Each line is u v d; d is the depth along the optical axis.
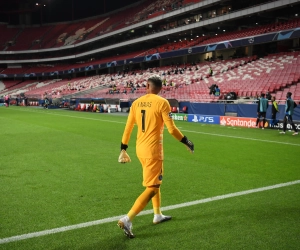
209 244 3.59
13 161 8.29
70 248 3.51
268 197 5.29
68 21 74.31
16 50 69.69
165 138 12.70
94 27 64.50
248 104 17.83
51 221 4.27
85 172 7.09
